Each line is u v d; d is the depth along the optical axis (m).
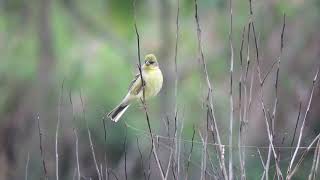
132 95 10.78
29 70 21.50
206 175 9.20
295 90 17.66
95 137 17.70
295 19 19.47
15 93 21.41
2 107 21.14
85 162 16.23
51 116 19.95
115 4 21.31
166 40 19.16
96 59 20.80
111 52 20.94
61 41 21.67
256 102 15.22
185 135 16.75
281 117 17.33
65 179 16.81
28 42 21.86
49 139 17.83
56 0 22.20
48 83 20.83
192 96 18.31
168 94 15.55
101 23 21.78
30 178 18.42
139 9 21.05
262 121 15.24
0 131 20.50
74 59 20.95
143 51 20.27
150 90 10.80
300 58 18.94
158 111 17.19
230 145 8.07
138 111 17.89
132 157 18.27
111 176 12.73
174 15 20.08
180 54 18.70
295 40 19.25
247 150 12.60
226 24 19.16
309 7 19.59
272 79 17.34
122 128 18.22
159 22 19.89
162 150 10.43
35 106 20.56
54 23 21.89
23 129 20.58
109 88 20.30
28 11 21.86
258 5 18.86
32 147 18.95
